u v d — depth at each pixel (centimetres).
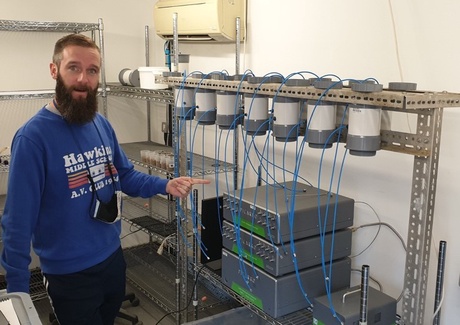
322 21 220
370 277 215
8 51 312
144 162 301
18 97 285
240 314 222
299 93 159
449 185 179
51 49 327
